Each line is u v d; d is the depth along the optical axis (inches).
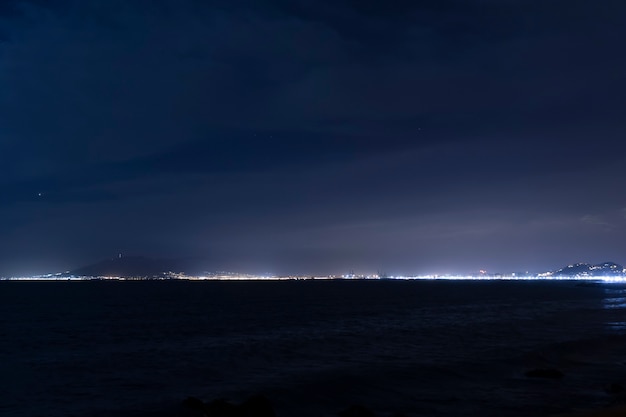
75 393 1038.4
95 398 995.9
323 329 2246.6
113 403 954.7
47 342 1820.9
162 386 1096.2
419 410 919.7
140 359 1437.0
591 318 2837.1
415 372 1213.7
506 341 1797.5
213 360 1413.6
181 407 911.0
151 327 2342.5
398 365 1304.1
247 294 6323.8
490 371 1239.5
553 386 1101.1
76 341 1846.7
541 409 920.9
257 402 847.1
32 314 3120.1
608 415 815.7
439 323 2536.9
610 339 1788.9
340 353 1531.7
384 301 4771.2
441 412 905.5
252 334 2050.9
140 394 1024.2
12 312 3282.5
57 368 1305.4
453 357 1432.1
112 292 6875.0
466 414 891.4
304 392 1028.5
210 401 949.2
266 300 4869.6
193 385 1101.7
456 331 2148.1
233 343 1765.5
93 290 7741.1
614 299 5280.5
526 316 2989.7
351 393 1032.2
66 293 6520.7
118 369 1289.4
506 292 7396.7
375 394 1029.2
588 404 952.9
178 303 4325.8
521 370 1258.0
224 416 828.0
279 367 1304.1
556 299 5260.8
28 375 1218.6
